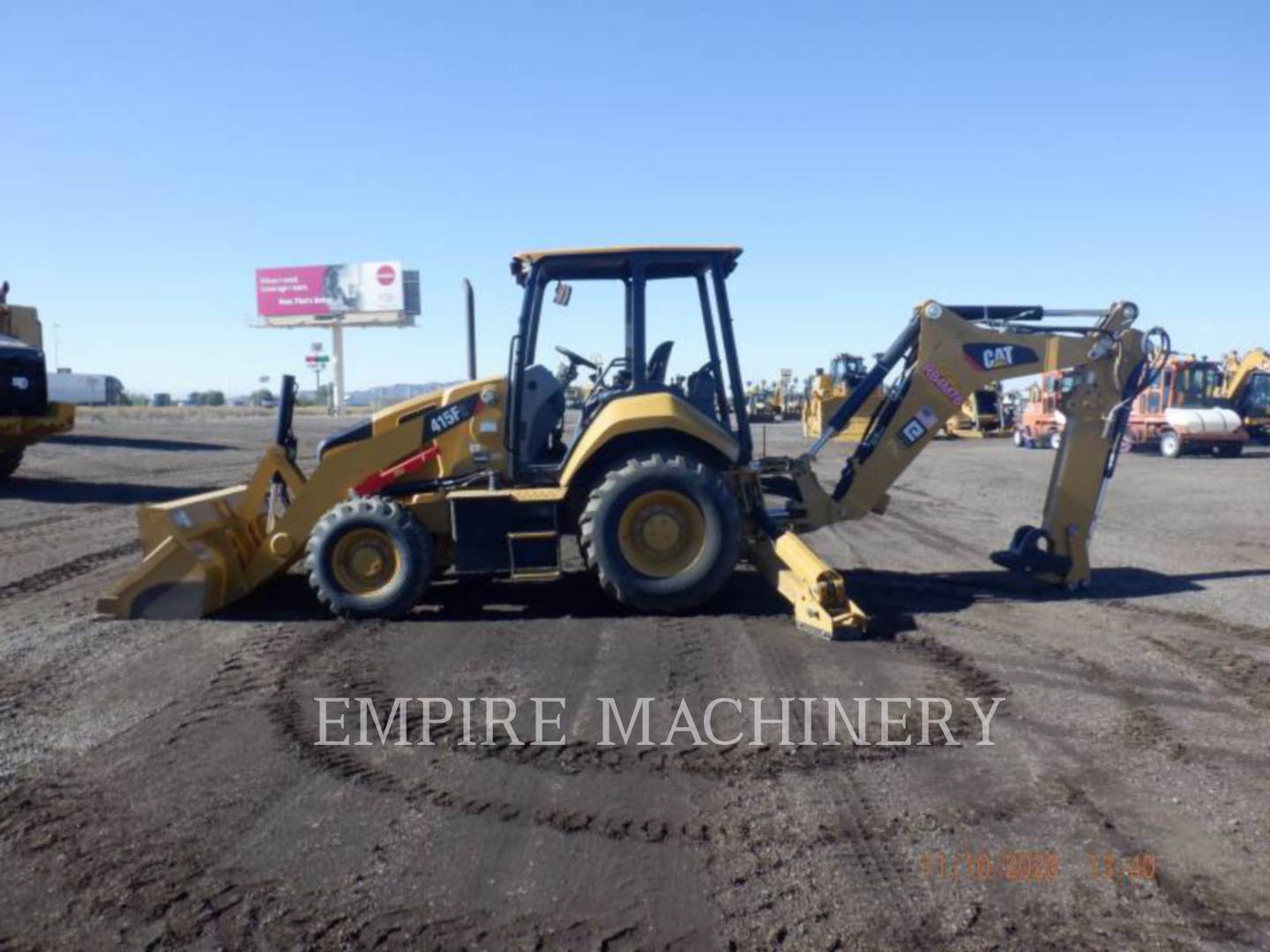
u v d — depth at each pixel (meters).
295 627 7.46
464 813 4.34
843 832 4.14
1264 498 16.38
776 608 7.86
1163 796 4.46
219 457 22.86
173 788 4.62
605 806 4.40
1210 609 7.97
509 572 7.64
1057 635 7.15
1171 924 3.47
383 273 77.00
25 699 5.86
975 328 8.45
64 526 12.62
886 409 8.67
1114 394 8.54
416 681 6.15
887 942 3.37
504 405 8.04
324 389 80.00
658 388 7.76
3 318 18.73
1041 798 4.45
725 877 3.79
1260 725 5.33
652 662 6.46
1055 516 8.66
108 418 46.34
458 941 3.40
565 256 7.80
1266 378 29.45
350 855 3.98
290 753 5.02
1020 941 3.37
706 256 7.84
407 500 8.01
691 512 7.51
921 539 11.91
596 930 3.45
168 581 7.71
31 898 3.70
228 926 3.50
